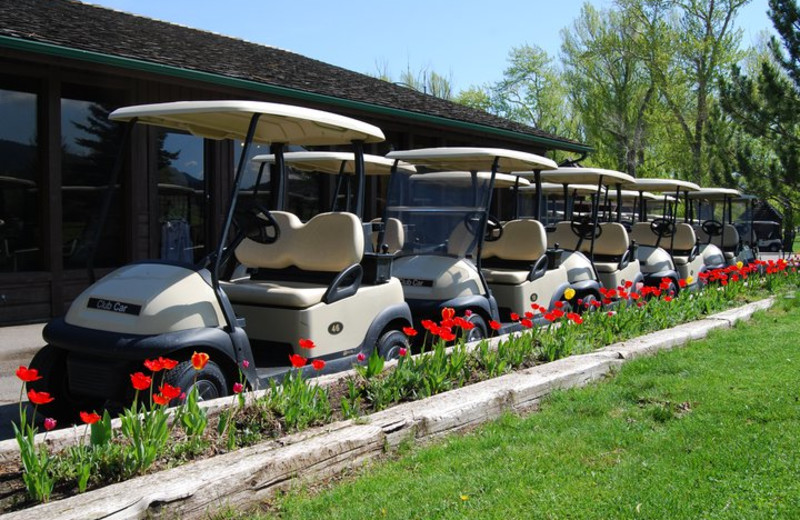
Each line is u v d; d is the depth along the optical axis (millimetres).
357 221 4449
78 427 3053
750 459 3049
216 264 3697
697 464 3020
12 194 7172
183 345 3412
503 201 9781
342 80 11336
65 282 7469
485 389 3805
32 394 2705
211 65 8250
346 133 4559
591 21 27031
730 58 24109
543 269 6332
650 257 9156
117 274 3766
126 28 9023
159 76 7551
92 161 7805
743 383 4301
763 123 12383
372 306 4543
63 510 2240
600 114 26891
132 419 2740
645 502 2645
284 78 9195
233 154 8875
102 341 3434
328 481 2895
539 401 4016
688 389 4168
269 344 4234
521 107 35906
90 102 7766
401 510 2590
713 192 10883
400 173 5906
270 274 4777
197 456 2885
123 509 2277
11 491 2553
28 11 7891
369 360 3930
